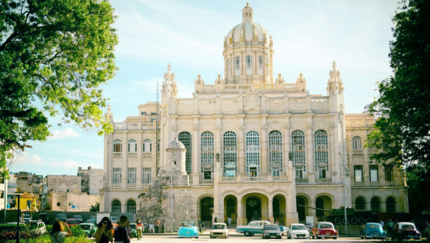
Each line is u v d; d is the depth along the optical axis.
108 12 38.34
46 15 35.75
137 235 51.88
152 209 80.00
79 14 35.69
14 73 34.00
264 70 118.00
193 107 104.31
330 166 101.12
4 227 46.00
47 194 127.38
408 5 40.91
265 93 111.81
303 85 113.56
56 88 38.00
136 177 110.62
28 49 35.69
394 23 44.31
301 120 102.69
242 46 117.75
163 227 75.75
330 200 100.81
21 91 33.84
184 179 80.94
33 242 36.44
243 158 101.56
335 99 102.25
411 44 37.03
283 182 88.31
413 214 85.38
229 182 89.38
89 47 36.97
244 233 68.25
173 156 81.94
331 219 74.75
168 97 104.81
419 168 46.75
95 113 39.53
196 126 103.06
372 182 106.12
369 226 55.59
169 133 103.44
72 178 137.25
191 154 103.12
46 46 37.00
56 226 26.06
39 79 38.09
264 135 101.94
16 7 35.03
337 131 101.06
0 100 33.94
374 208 104.81
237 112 103.62
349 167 107.38
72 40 37.41
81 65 38.12
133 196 109.00
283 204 99.44
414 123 41.25
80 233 45.34
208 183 100.50
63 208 123.12
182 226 61.41
